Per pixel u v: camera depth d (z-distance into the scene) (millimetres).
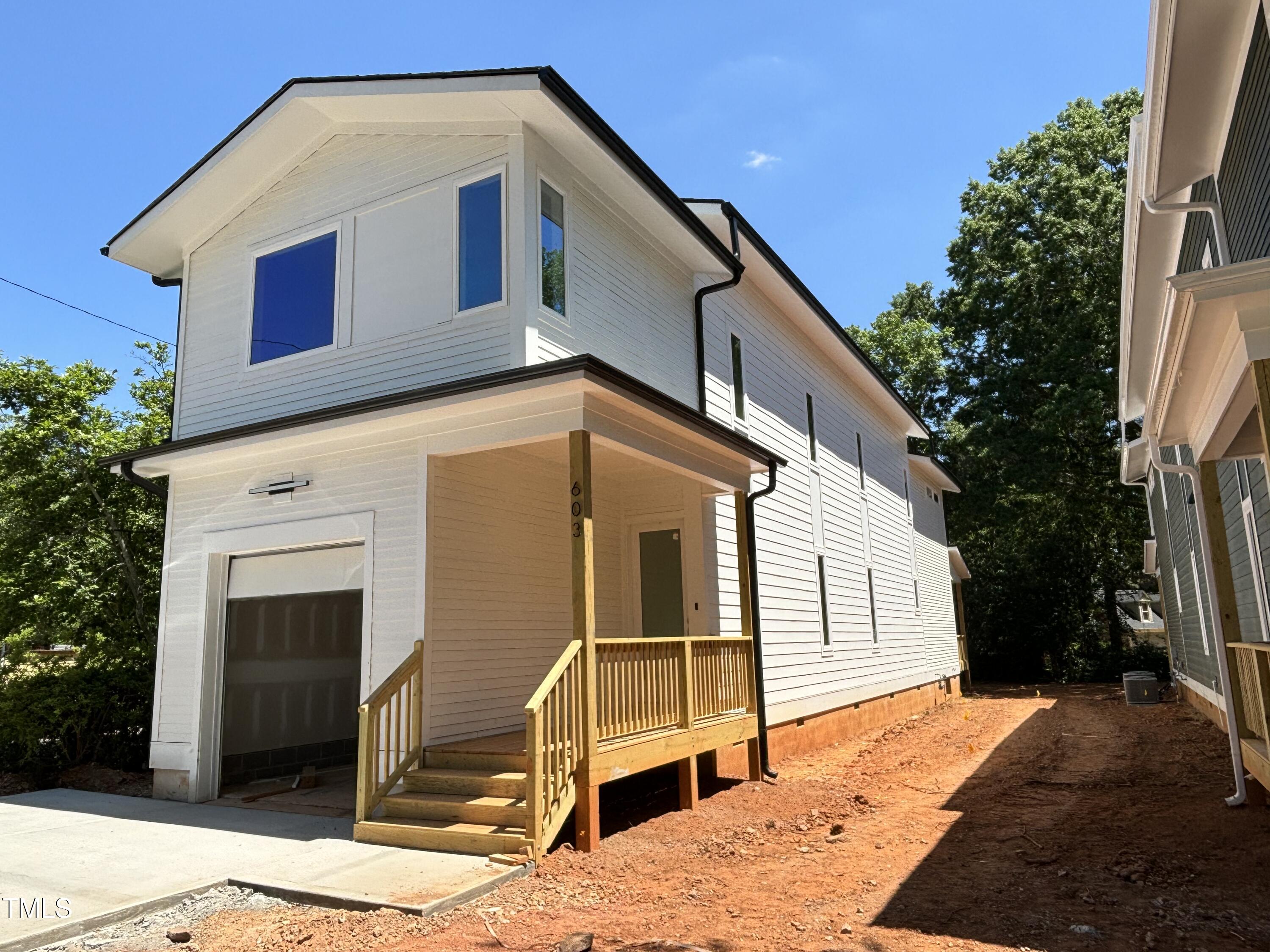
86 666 11367
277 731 10172
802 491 14500
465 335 8148
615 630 10656
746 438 9984
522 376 6770
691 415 8258
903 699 19344
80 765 10914
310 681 10844
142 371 14695
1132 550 33281
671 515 10836
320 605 11117
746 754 10914
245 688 9680
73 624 11867
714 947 4375
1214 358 5434
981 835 6898
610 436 7438
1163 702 20516
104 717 10992
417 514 7840
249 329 9875
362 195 9266
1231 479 10000
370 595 7969
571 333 8562
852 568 16750
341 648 11461
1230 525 10516
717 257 11086
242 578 9328
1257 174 5961
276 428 8266
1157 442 8039
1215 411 5914
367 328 8875
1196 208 6777
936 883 5512
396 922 4801
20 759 10648
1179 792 8312
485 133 8461
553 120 8188
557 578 9680
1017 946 4258
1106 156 31047
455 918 4895
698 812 8047
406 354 8516
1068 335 29250
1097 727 15648
